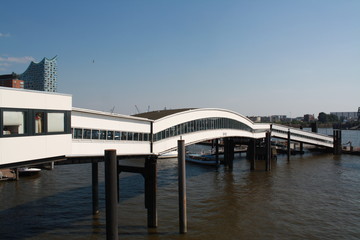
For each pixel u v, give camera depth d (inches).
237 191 1807.3
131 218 1285.7
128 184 1927.9
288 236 1131.3
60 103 894.4
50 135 858.8
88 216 1305.4
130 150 1331.2
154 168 1205.7
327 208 1477.6
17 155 760.3
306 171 2554.1
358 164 2972.4
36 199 1565.0
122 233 1128.2
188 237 1099.9
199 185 1971.0
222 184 2006.6
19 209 1397.6
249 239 1097.4
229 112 2417.6
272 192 1787.6
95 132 1130.0
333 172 2501.2
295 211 1425.9
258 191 1809.8
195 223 1245.7
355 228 1219.2
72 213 1344.7
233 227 1208.8
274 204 1535.4
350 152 3850.9
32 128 802.8
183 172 1137.4
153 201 1190.9
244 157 3543.3
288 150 3257.9
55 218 1279.5
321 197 1683.1
